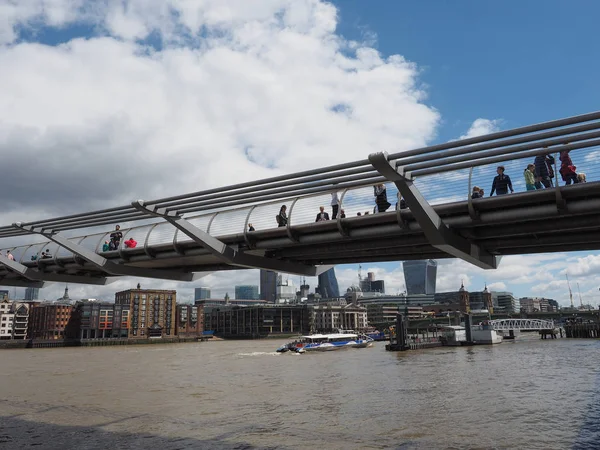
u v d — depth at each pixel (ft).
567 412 92.02
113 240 91.91
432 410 97.35
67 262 101.91
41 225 84.69
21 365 240.12
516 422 84.64
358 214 65.92
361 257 82.64
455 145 47.93
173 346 534.78
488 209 55.62
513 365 190.80
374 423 85.87
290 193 61.21
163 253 85.92
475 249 65.62
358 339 402.31
